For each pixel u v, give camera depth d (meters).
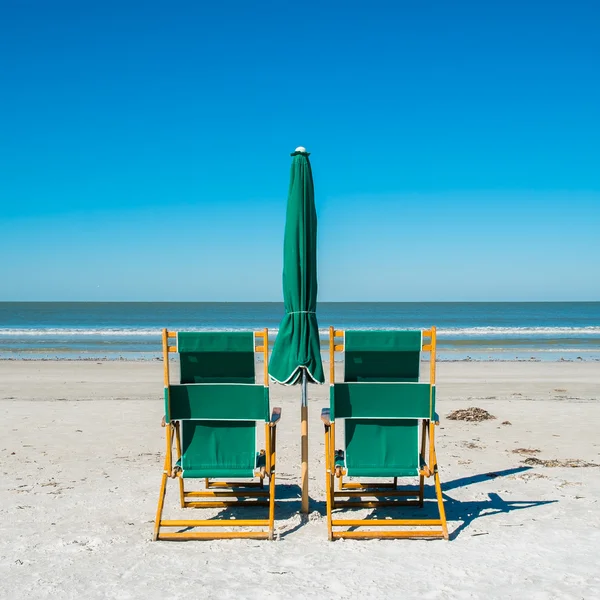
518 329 43.78
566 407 10.84
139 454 7.29
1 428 8.88
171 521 4.50
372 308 114.94
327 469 4.58
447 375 17.48
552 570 3.77
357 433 4.65
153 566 3.90
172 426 4.75
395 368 4.64
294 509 5.20
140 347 29.75
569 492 5.61
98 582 3.64
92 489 5.75
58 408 10.74
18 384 15.24
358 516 5.05
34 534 4.51
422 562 3.95
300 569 3.84
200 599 3.39
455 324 57.97
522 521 4.78
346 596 3.42
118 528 4.66
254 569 3.84
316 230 4.88
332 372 4.56
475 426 9.04
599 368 19.55
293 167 4.83
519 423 9.28
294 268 4.75
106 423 9.32
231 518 4.97
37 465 6.71
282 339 4.83
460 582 3.61
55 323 60.88
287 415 10.23
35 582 3.63
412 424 4.66
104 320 67.81
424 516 5.02
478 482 6.04
